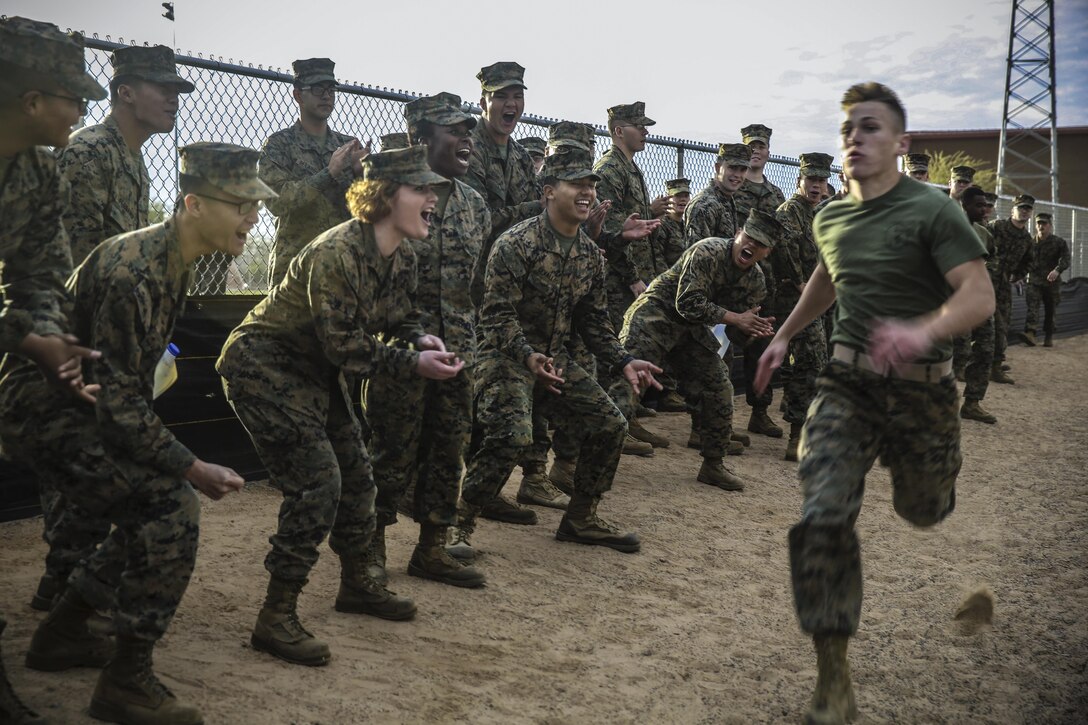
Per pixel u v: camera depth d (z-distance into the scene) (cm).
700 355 654
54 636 324
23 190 291
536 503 593
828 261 340
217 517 520
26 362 289
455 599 428
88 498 285
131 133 450
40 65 275
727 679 367
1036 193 3050
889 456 334
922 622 439
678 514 594
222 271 586
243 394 345
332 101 579
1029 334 1652
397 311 383
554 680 352
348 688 330
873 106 321
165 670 331
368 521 387
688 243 792
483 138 585
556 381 471
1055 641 421
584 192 482
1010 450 862
